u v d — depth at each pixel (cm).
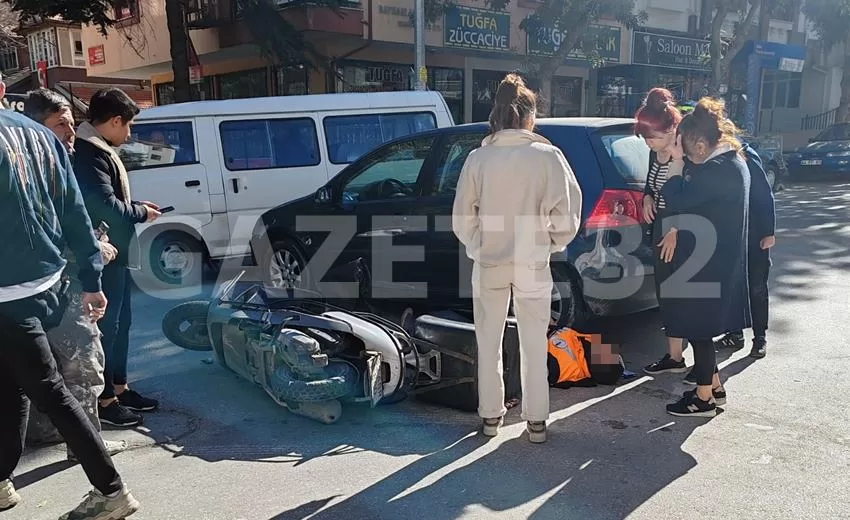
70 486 319
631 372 461
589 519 284
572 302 463
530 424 357
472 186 342
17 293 255
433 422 388
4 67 2691
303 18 1290
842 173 1736
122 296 380
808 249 848
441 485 315
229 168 750
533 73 1393
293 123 780
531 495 305
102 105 369
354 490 312
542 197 335
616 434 365
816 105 2689
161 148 719
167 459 346
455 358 395
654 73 1878
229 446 360
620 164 465
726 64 1683
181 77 1244
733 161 363
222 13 1421
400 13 1427
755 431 364
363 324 395
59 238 276
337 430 379
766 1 2014
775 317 570
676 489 306
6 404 291
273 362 386
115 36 1912
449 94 1650
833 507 289
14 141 255
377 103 820
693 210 366
